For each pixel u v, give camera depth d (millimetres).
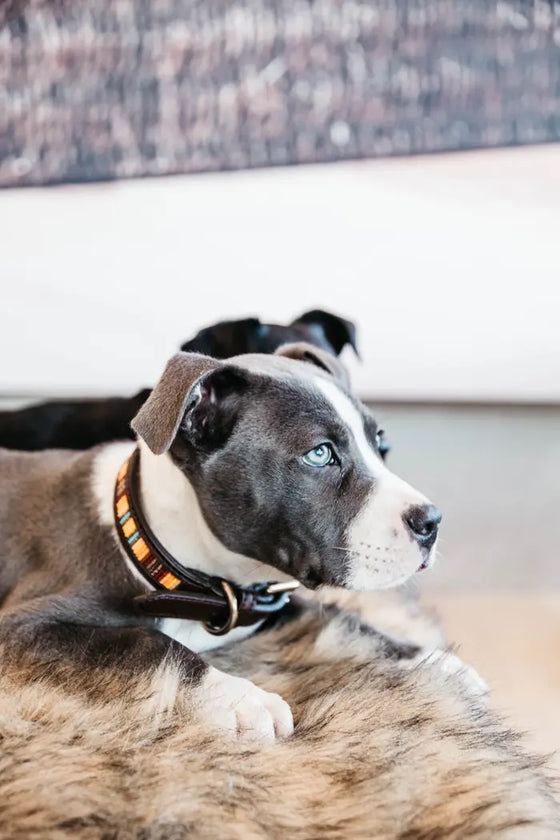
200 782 1032
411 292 2561
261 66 2496
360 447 1372
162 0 2469
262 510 1344
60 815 979
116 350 2590
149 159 2535
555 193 2494
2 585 1526
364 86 2490
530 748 1477
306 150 2529
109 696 1183
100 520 1456
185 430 1344
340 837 1001
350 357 2578
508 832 1021
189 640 1427
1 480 1638
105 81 2504
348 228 2555
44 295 2586
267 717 1181
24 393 2588
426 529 1302
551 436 2549
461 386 2566
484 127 2488
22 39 2479
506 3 2434
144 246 2570
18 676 1229
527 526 2494
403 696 1243
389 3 2449
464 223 2523
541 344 2547
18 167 2529
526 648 1903
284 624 1497
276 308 2590
